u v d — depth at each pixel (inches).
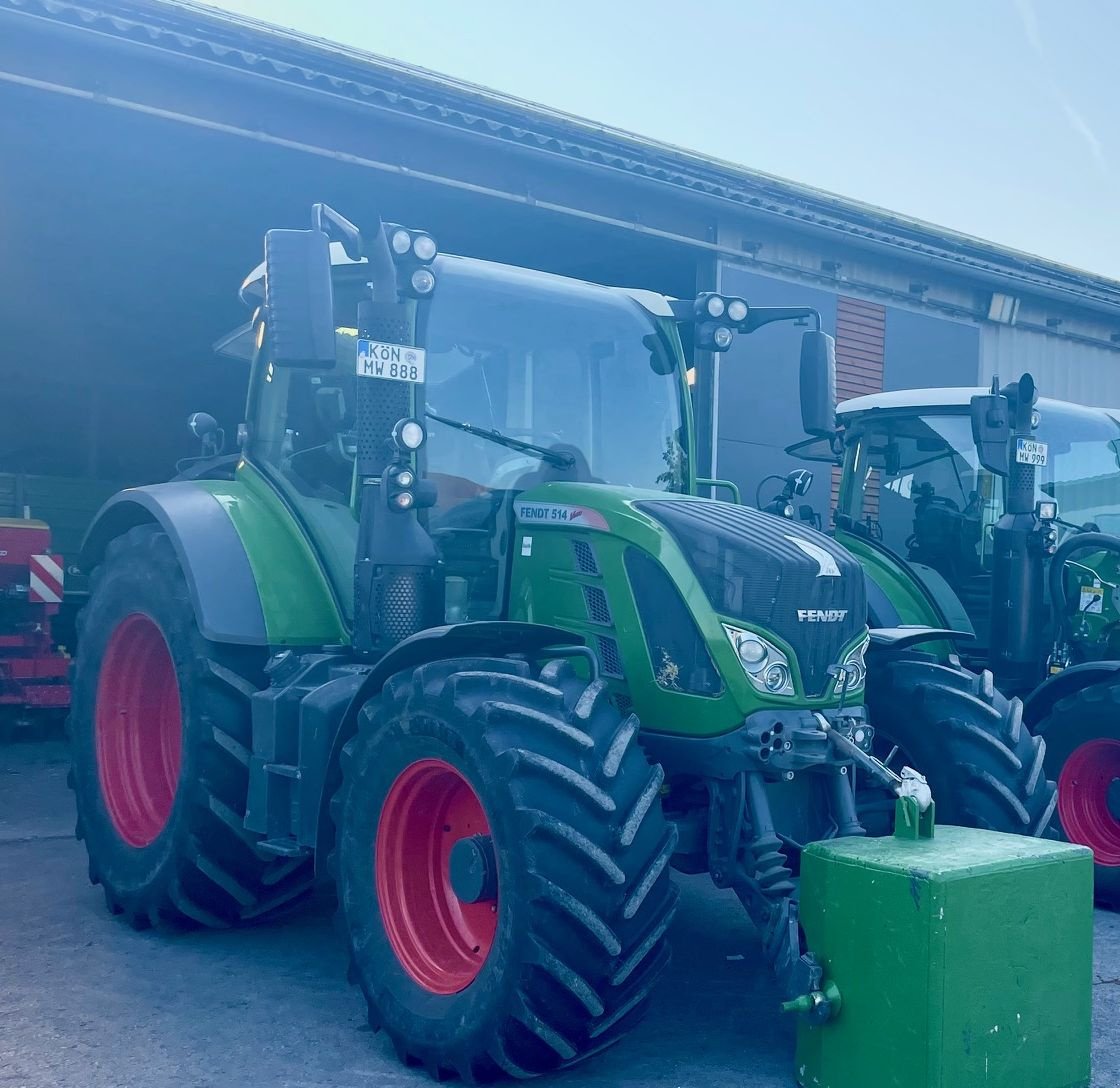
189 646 163.2
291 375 175.3
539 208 322.3
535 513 149.4
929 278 423.5
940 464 232.5
